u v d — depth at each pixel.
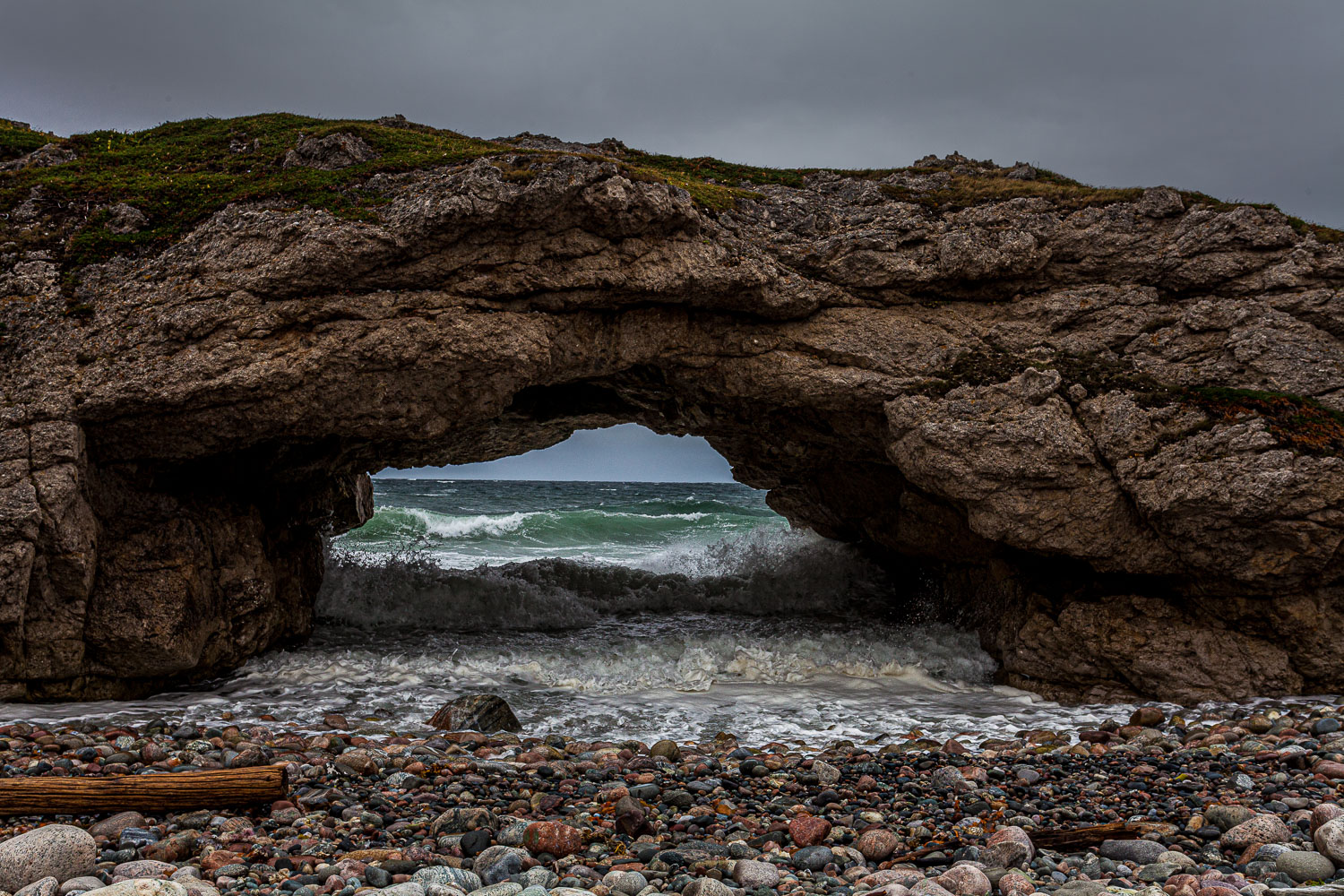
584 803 6.39
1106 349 11.48
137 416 9.75
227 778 5.90
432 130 14.30
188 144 13.51
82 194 11.33
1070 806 6.46
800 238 12.20
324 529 15.77
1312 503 9.48
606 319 11.38
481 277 10.33
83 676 9.69
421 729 8.95
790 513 18.20
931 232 11.96
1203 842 5.57
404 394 10.34
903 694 11.13
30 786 5.41
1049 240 11.81
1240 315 10.97
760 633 14.39
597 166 10.20
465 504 50.25
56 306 10.02
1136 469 10.32
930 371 11.56
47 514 9.04
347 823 5.77
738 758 7.99
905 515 14.11
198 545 10.61
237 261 10.02
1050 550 10.85
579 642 13.80
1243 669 10.22
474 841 5.34
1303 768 7.39
